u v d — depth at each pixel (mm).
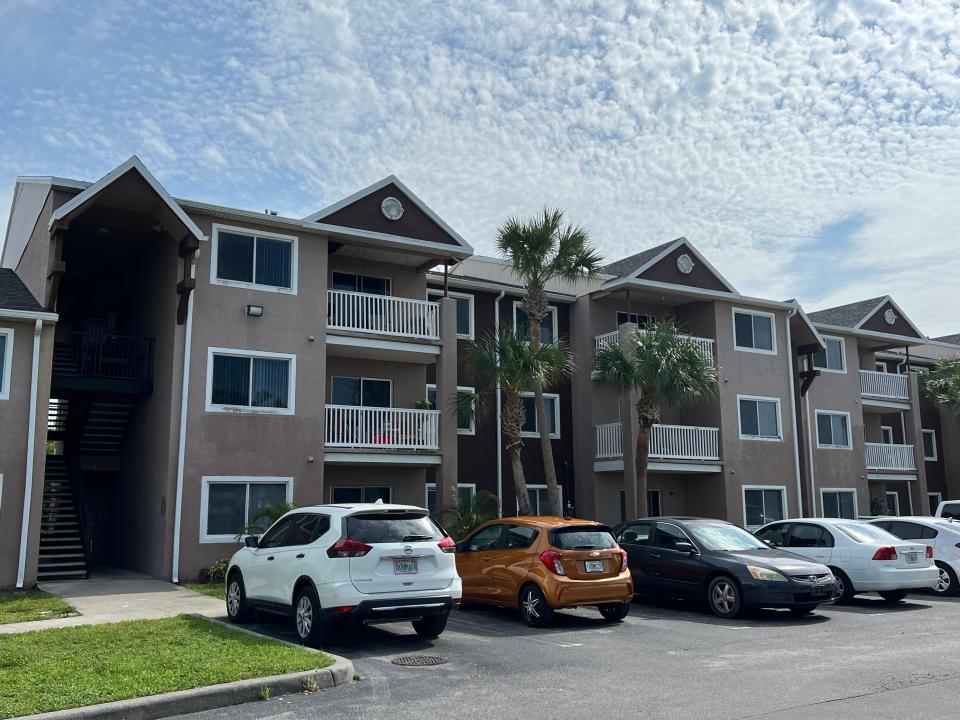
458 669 9367
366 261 23125
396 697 8031
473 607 14875
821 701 7828
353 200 20984
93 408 20922
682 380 21938
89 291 23812
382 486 22578
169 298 19344
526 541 13297
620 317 27453
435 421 21750
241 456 18906
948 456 35281
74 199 17484
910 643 11164
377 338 21312
